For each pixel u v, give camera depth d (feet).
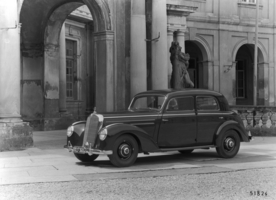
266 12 98.63
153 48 53.16
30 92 64.59
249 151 35.88
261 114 50.37
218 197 18.92
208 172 25.50
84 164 28.86
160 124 28.99
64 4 59.36
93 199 18.74
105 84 50.93
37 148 38.50
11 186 21.44
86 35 81.46
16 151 36.37
